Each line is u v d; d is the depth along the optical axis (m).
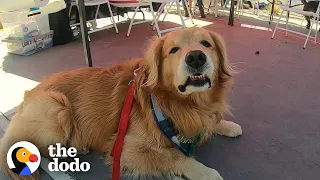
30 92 0.58
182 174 0.51
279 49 1.24
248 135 0.64
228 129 0.63
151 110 0.50
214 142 0.62
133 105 0.53
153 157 0.50
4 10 1.27
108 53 1.20
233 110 0.74
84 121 0.56
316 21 1.38
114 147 0.52
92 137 0.56
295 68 1.03
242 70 1.00
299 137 0.63
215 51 0.51
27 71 1.04
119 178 0.50
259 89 0.86
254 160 0.56
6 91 0.88
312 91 0.85
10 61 1.16
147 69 0.51
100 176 0.54
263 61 1.09
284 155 0.58
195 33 0.48
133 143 0.51
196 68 0.44
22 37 1.21
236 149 0.60
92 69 0.61
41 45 1.30
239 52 1.20
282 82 0.91
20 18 1.25
